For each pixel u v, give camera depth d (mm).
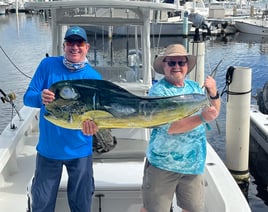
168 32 23078
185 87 2730
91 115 2568
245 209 3232
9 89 14172
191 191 2811
